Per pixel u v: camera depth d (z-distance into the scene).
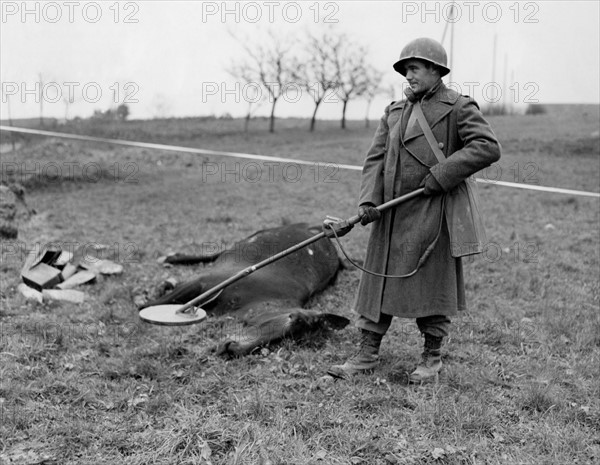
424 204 4.38
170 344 4.98
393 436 3.60
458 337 5.36
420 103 4.48
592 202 12.02
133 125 21.41
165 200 12.75
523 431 3.74
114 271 7.12
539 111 25.56
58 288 6.52
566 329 5.57
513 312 6.08
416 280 4.39
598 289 6.88
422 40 4.39
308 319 5.00
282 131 25.58
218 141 22.36
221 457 3.39
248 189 14.23
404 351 5.00
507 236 9.41
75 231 9.59
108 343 5.06
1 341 4.89
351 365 4.52
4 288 6.36
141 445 3.48
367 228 9.92
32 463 3.25
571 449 3.52
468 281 7.02
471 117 4.32
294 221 10.72
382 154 4.64
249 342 4.88
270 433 3.56
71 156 17.44
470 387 4.32
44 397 4.03
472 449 3.49
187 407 3.94
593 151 17.98
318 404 3.98
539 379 4.46
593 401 4.16
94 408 3.93
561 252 8.46
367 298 4.52
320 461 3.34
